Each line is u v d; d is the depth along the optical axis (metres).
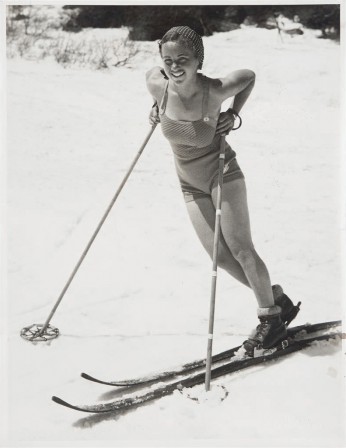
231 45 12.01
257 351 3.54
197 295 4.56
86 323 4.13
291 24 12.50
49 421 3.03
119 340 3.89
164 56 3.14
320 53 11.49
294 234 5.67
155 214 6.12
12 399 3.23
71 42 12.07
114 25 12.45
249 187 6.91
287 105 9.32
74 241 5.49
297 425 2.96
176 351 3.73
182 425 2.96
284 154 7.95
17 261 5.06
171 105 3.30
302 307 4.31
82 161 7.46
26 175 6.91
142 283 4.77
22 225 5.70
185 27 3.16
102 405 3.06
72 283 4.75
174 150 3.48
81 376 3.34
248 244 3.49
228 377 3.39
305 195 6.66
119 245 5.44
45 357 3.67
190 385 3.25
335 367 3.45
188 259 5.21
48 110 9.20
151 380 3.37
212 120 3.34
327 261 5.13
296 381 3.32
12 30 12.04
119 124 9.00
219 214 3.31
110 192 6.64
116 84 10.77
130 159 7.77
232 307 4.36
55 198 6.37
